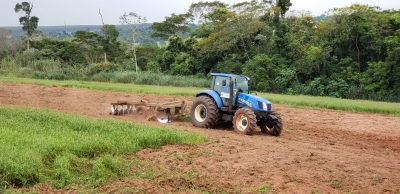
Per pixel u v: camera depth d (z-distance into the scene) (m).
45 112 13.56
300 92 41.31
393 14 43.38
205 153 9.85
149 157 9.35
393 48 37.41
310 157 9.90
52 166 7.95
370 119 19.95
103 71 50.56
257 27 46.81
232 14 47.53
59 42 67.62
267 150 10.48
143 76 46.06
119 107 16.16
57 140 9.09
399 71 36.91
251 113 12.92
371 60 41.78
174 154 9.68
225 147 10.59
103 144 9.27
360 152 11.54
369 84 38.38
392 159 10.65
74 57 63.41
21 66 57.16
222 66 47.03
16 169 7.17
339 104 24.97
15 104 19.44
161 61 55.97
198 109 14.45
